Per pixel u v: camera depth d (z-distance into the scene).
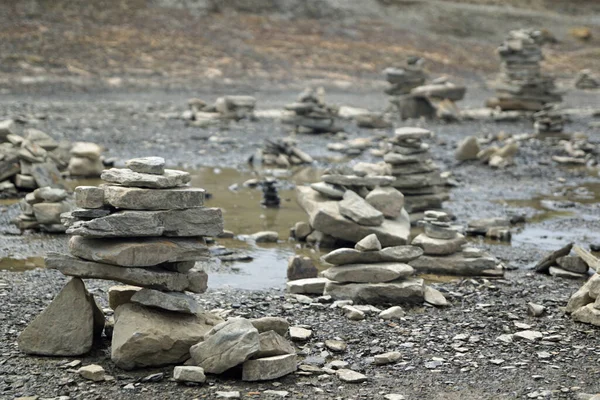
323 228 16.44
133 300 10.31
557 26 73.19
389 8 67.75
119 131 31.77
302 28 59.91
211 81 47.16
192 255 10.55
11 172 20.89
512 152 28.09
